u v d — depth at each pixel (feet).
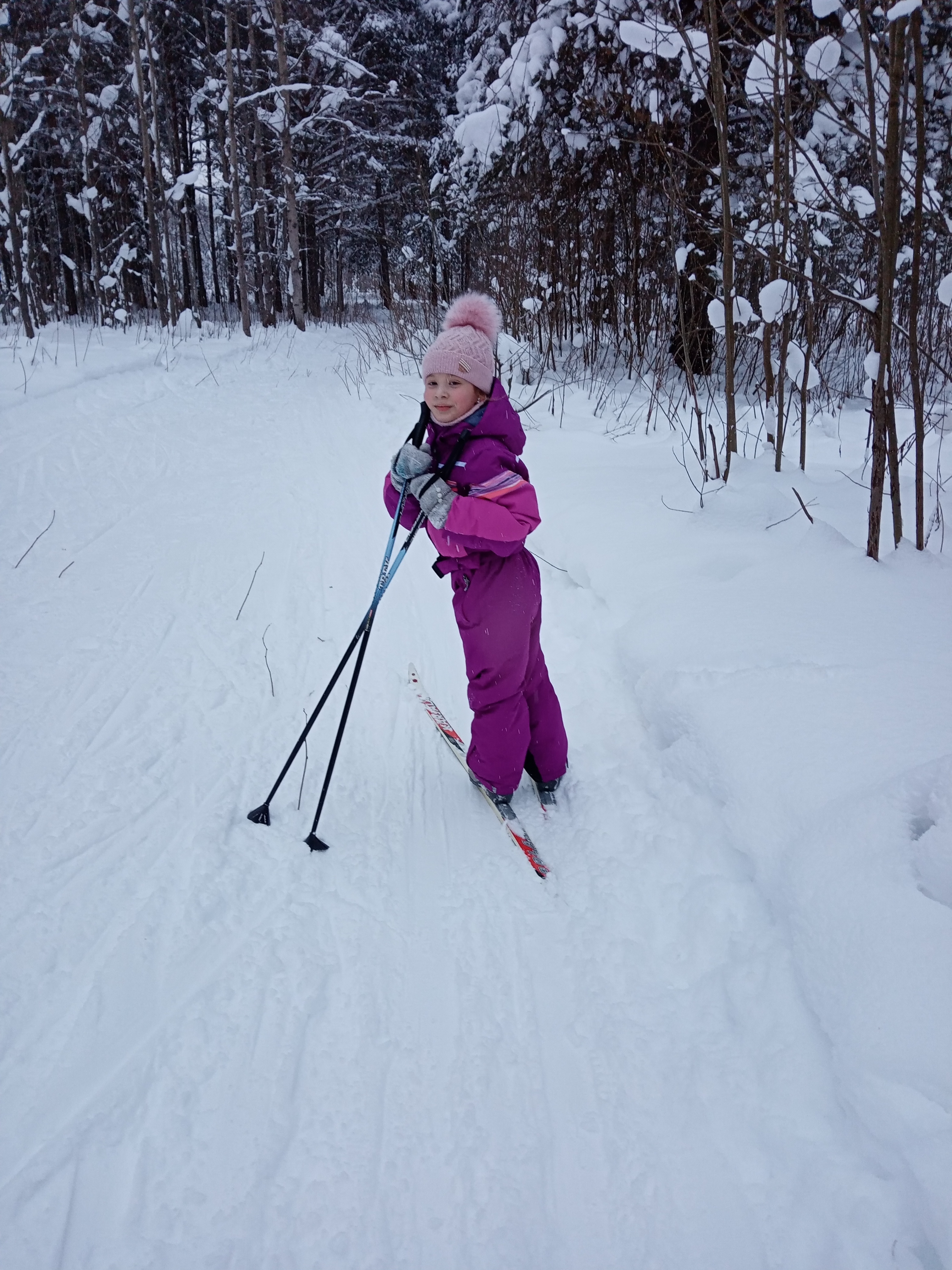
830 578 11.23
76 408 26.32
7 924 7.20
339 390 34.65
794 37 13.79
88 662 11.87
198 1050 6.12
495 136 30.17
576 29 26.66
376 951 7.09
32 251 45.73
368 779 9.64
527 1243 4.93
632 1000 6.49
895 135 9.84
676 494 15.60
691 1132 5.47
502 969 6.89
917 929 5.56
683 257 15.74
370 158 72.13
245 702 11.14
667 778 8.87
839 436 20.13
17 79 46.96
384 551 16.52
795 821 7.16
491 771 8.61
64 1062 6.00
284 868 8.05
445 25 66.18
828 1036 5.65
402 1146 5.49
